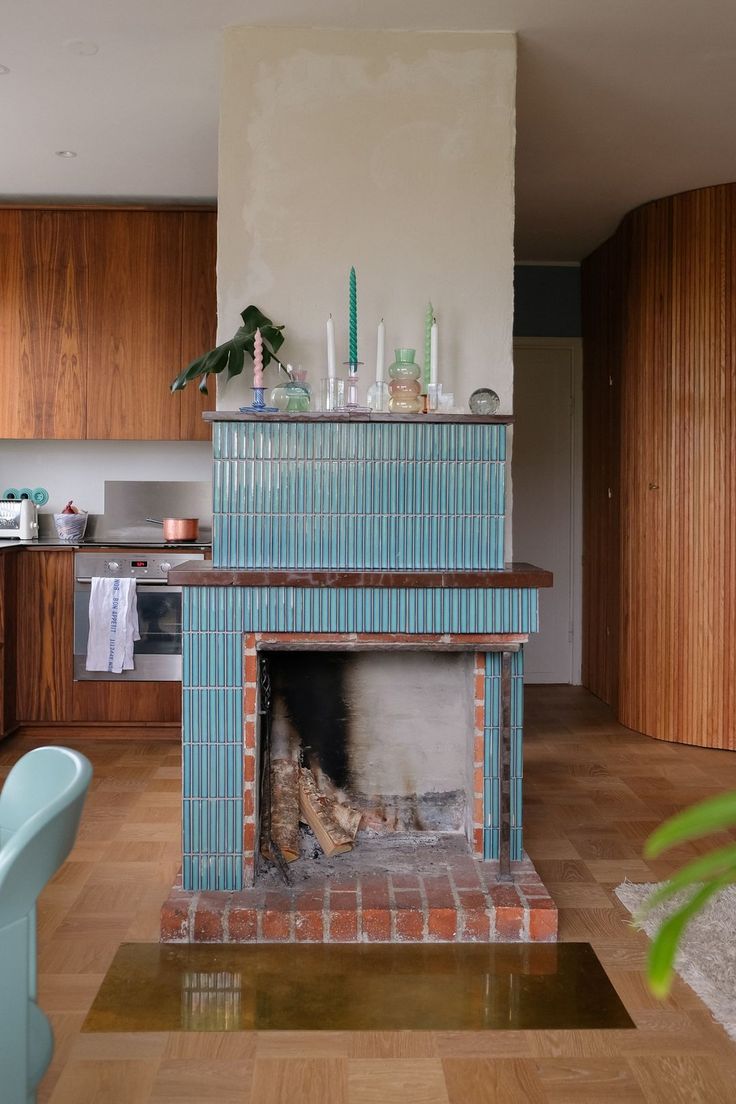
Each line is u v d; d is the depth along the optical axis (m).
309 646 2.67
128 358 4.81
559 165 4.27
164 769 4.16
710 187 4.55
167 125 3.79
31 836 1.04
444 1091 1.91
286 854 2.84
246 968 2.40
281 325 2.99
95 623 4.54
